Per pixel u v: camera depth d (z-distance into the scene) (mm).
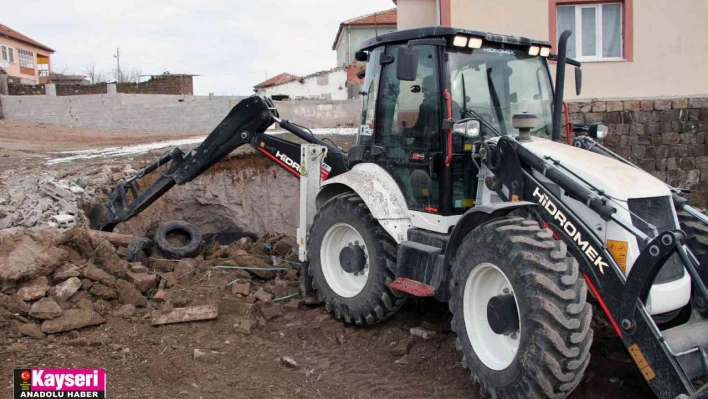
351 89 32969
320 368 5062
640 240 4047
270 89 35594
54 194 8914
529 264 3961
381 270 5473
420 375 4945
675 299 4117
